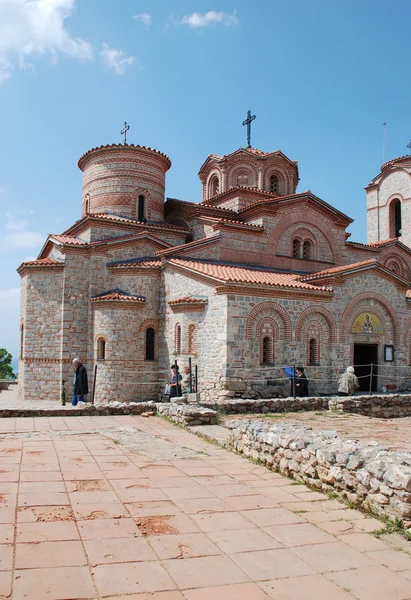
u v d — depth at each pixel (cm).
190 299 2388
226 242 2806
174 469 973
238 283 2239
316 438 931
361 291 2691
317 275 2658
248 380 2255
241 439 1123
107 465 984
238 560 581
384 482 728
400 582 538
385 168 4156
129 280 2709
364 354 2873
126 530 656
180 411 1510
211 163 3416
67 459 1021
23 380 2744
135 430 1398
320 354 2533
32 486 830
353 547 626
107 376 2577
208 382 2309
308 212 3067
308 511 754
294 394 2097
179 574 542
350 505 778
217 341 2266
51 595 486
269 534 661
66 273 2698
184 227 3147
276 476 942
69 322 2683
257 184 3262
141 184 3138
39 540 614
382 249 3588
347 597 505
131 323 2622
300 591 514
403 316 2856
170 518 706
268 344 2364
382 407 2023
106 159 3133
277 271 2872
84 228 2923
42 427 1412
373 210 4184
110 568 549
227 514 730
